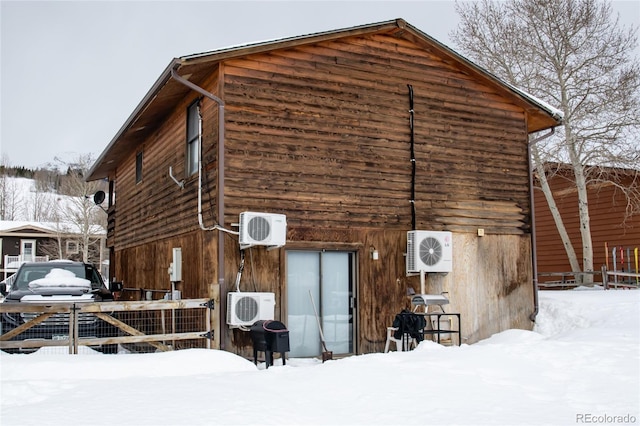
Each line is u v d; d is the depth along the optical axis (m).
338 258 11.60
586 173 22.83
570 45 22.70
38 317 8.72
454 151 12.80
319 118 11.41
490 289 12.92
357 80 11.88
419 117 12.48
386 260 11.86
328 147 11.44
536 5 23.20
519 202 13.49
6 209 70.88
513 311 13.14
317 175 11.27
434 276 12.36
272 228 10.23
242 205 10.52
